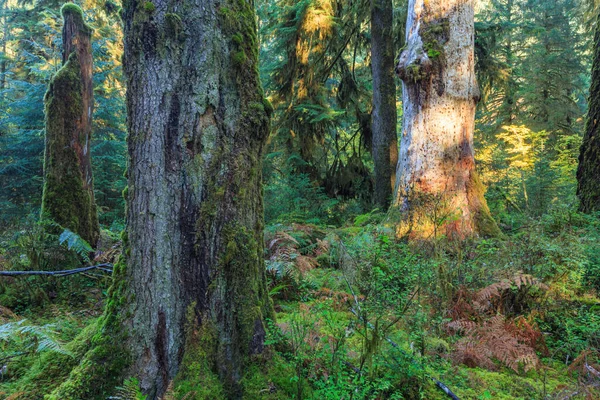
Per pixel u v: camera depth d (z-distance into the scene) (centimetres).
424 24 563
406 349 251
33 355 249
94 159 945
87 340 227
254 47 230
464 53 555
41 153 931
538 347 293
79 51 524
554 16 1684
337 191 1119
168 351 207
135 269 213
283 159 1087
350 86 1140
